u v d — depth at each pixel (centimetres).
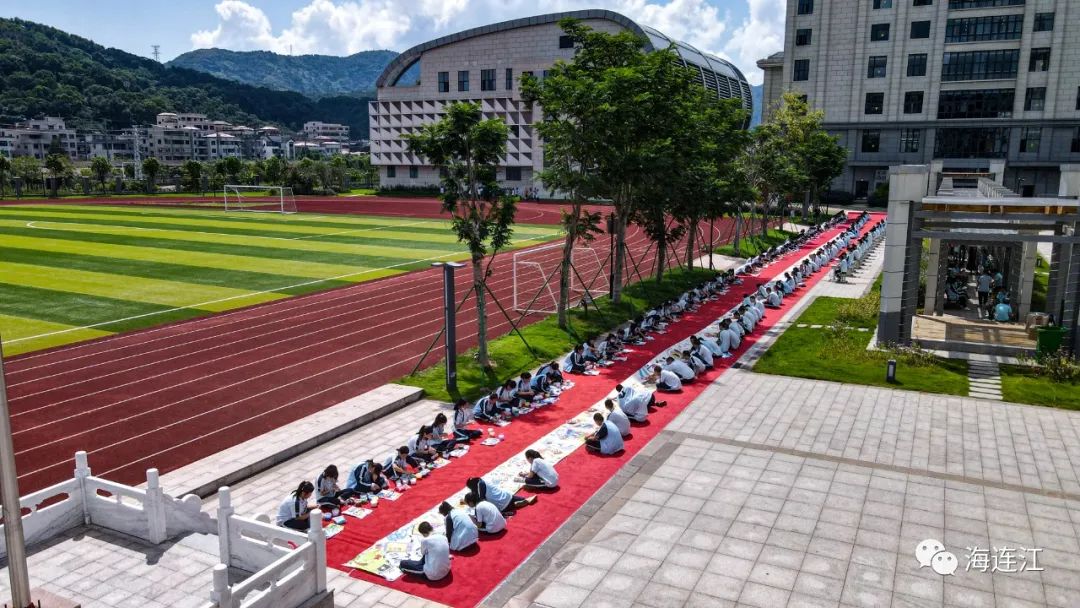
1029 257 2755
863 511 1349
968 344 2431
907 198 2377
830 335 2709
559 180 2694
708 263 4622
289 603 986
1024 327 2694
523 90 2686
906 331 2469
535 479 1444
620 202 3128
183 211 7994
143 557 1133
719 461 1580
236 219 7075
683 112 2919
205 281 3716
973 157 7969
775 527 1291
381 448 1661
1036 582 1120
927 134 8119
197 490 1409
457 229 2177
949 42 7881
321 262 4394
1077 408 1902
